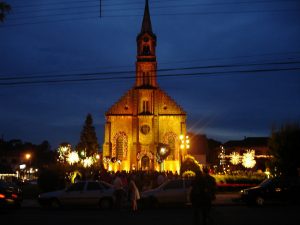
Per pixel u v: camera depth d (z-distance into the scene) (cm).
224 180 4147
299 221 1914
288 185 2862
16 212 2622
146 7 7869
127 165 6981
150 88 7169
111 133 7081
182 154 5106
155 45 7588
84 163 6444
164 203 2781
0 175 6694
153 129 7031
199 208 1630
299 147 4334
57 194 2805
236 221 1916
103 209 2786
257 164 6844
